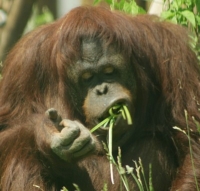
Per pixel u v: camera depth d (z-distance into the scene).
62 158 9.86
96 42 10.34
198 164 10.41
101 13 10.66
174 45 10.95
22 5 17.27
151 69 10.80
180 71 10.80
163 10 12.72
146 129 10.93
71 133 9.70
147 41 10.80
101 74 10.35
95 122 10.32
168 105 10.80
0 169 10.65
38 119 10.48
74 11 10.70
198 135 10.62
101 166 10.75
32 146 10.44
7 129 10.90
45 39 10.99
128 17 10.98
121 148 10.83
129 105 10.26
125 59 10.44
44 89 10.95
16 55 11.20
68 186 10.67
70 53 10.37
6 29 17.39
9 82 11.07
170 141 10.85
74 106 10.70
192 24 11.97
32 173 10.33
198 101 10.77
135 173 10.73
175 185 10.38
